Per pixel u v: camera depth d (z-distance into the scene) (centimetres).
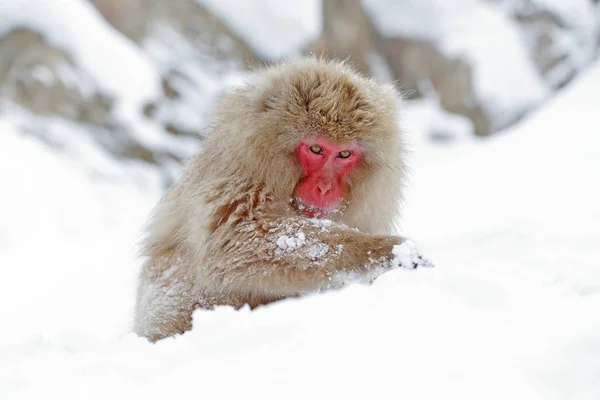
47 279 1265
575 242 672
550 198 1250
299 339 386
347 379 340
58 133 1903
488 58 2425
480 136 2355
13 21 1972
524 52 2475
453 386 325
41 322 1026
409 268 543
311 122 598
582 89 1867
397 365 346
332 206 622
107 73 2052
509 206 1316
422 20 2481
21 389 405
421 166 1997
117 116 2011
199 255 600
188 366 385
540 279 479
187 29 2350
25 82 1922
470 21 2503
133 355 439
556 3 2534
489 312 397
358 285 471
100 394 377
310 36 2453
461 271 460
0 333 963
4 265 1348
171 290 641
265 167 601
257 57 2403
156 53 2253
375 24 2491
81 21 2081
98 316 1068
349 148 613
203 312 464
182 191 675
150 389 369
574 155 1506
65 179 1720
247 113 614
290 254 566
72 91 1977
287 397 335
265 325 418
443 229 1293
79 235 1571
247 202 592
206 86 2209
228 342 407
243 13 2436
